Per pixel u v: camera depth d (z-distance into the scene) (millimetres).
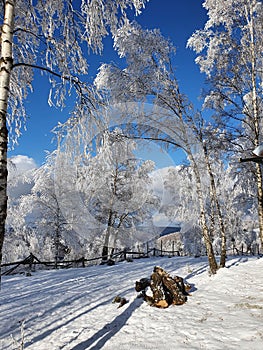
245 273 7672
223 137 8922
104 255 13438
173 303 5379
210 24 8945
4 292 6848
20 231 14922
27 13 3838
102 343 3836
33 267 11539
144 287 6516
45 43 3803
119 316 4902
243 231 19906
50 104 4020
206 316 4590
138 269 10000
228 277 7312
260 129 9195
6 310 5434
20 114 4320
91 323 4656
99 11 3793
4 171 2537
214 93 9039
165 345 3578
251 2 8859
